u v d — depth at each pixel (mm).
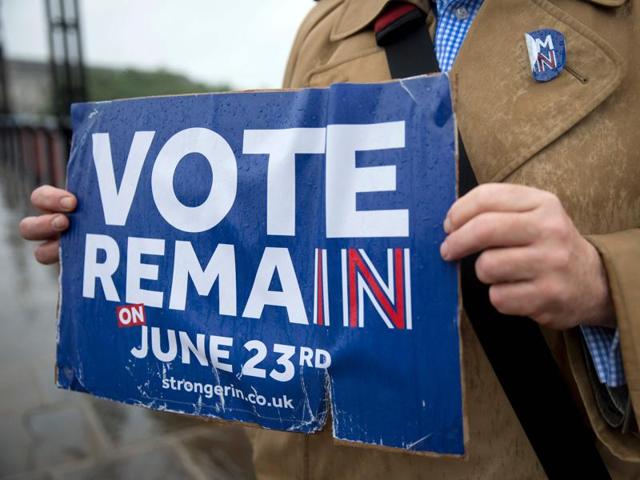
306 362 884
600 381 801
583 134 834
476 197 704
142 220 1016
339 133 857
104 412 2938
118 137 1044
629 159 825
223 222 950
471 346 896
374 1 1028
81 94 9031
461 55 919
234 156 950
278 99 932
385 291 825
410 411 814
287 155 912
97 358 1062
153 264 1005
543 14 868
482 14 908
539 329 835
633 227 838
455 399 787
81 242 1075
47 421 2834
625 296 714
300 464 1069
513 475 897
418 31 986
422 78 821
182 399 985
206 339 953
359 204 844
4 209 8609
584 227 833
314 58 1156
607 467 895
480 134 885
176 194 986
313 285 886
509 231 681
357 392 848
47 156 8453
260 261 923
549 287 693
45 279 5164
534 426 836
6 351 3607
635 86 824
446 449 796
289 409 904
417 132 818
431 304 797
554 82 848
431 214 801
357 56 1051
